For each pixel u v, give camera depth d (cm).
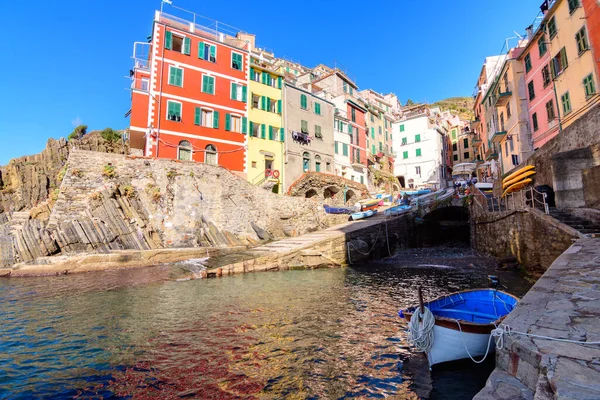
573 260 868
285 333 892
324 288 1494
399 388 587
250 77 3378
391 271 2012
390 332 892
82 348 788
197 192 2525
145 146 2848
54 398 570
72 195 2153
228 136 3078
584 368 316
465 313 757
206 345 808
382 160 5734
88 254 1908
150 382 626
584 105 2009
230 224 2638
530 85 2742
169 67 2805
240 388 598
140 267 1955
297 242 2397
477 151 5081
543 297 589
